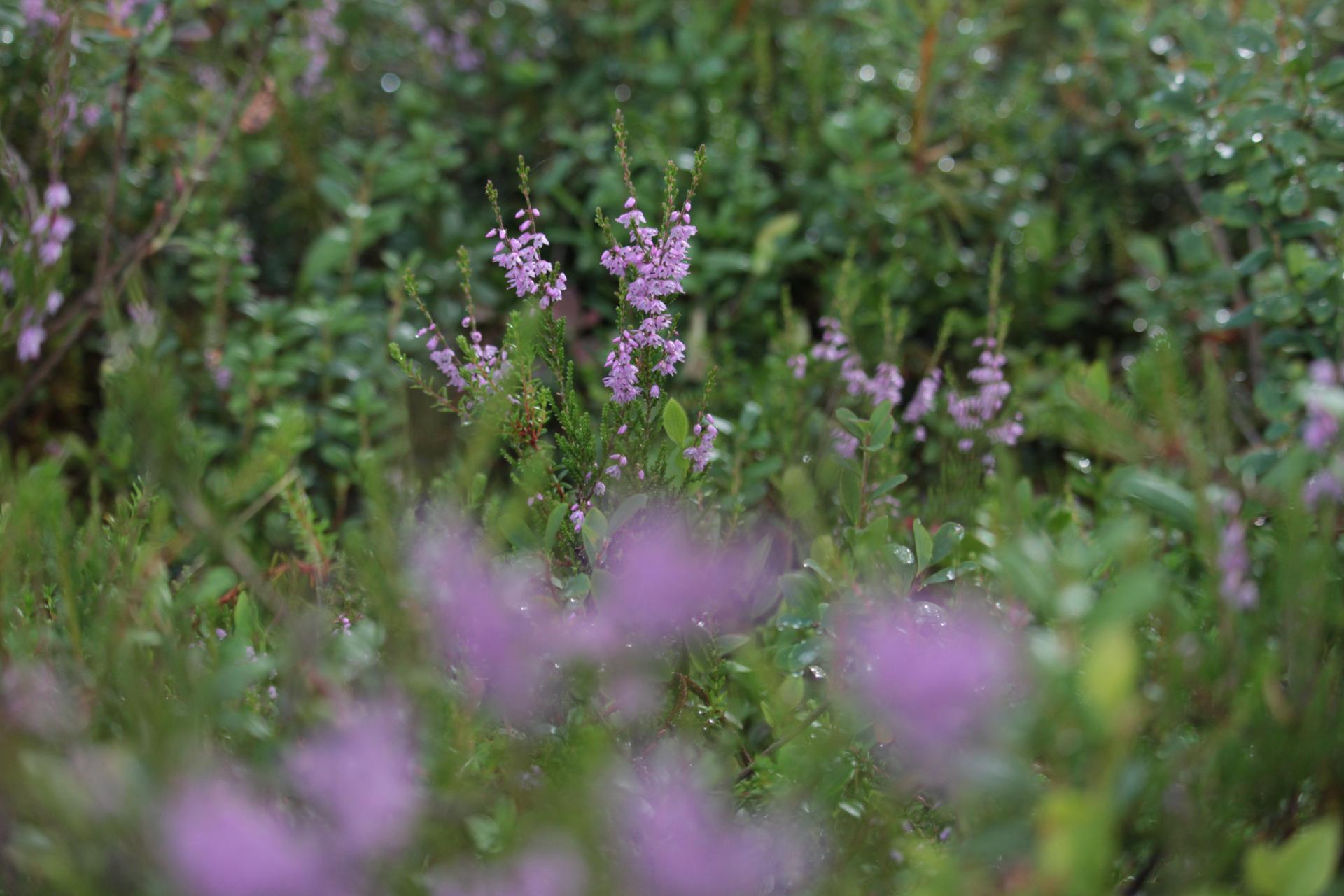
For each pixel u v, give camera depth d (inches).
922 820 50.3
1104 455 57.6
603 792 47.6
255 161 73.4
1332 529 50.1
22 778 46.6
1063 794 45.1
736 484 57.2
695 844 47.9
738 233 70.4
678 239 52.7
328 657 48.9
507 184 80.7
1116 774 46.1
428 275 69.5
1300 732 48.2
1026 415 62.1
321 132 78.4
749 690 53.4
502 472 60.8
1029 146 81.3
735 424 61.0
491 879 47.0
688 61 80.2
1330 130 59.1
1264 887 45.3
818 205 76.4
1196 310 67.4
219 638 52.1
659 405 52.9
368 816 46.9
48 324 63.9
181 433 48.3
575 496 52.6
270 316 65.4
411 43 86.9
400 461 62.0
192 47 75.9
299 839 47.0
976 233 77.6
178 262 70.8
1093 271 76.7
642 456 52.6
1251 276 63.4
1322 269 57.9
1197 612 51.2
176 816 46.2
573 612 50.4
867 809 49.0
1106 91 81.3
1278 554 49.8
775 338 65.1
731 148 75.6
